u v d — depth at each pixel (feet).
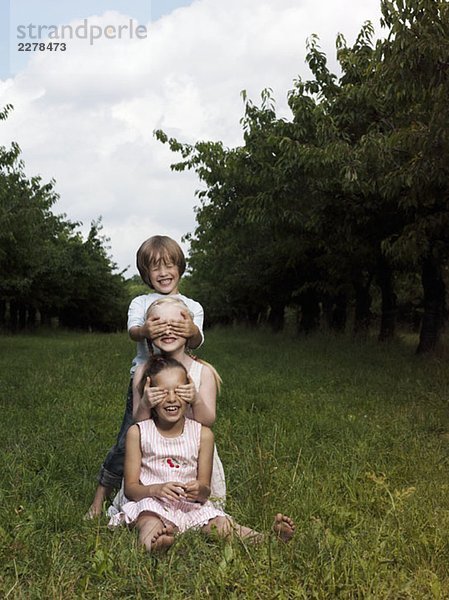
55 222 118.32
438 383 37.14
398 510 14.76
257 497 15.51
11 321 140.67
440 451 21.54
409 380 38.93
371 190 46.06
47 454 20.20
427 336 56.13
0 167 74.49
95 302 175.73
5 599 10.97
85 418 27.17
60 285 138.62
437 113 31.81
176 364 14.34
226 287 121.29
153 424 14.51
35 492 16.81
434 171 37.06
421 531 13.76
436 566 12.37
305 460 19.85
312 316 98.32
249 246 94.17
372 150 40.93
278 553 12.40
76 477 18.52
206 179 71.15
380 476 18.12
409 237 45.27
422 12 30.09
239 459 19.02
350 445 21.91
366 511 15.56
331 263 72.59
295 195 54.19
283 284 95.20
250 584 11.02
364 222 53.01
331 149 42.93
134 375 14.92
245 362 51.96
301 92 53.21
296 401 31.73
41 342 91.56
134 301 15.48
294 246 71.26
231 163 65.57
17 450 20.98
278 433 23.16
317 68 52.75
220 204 71.61
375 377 40.65
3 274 107.96
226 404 30.76
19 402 31.78
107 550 12.22
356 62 50.47
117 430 24.85
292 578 11.50
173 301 14.60
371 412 28.84
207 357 56.90
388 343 65.57
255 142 59.31
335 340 71.46
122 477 15.60
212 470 14.74
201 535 13.42
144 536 13.08
